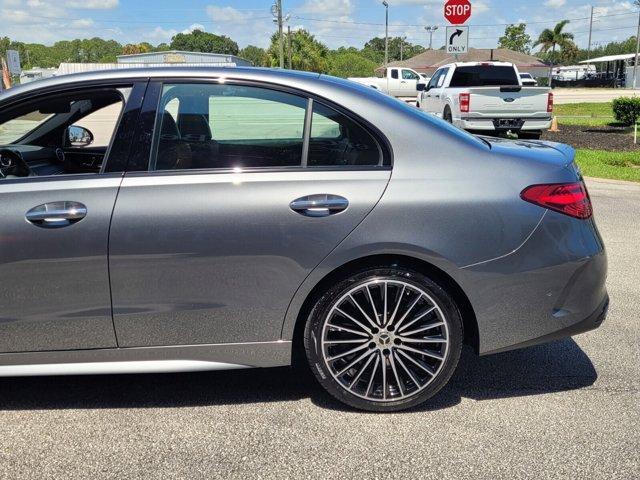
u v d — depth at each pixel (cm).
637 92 4325
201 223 301
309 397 348
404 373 327
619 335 431
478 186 311
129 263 302
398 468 282
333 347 324
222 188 305
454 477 276
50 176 311
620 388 356
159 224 301
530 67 4756
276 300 309
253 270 305
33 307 306
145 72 322
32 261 300
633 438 304
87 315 308
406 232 304
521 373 377
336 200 303
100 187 305
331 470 281
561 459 288
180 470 282
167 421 324
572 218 320
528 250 312
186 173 310
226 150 315
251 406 338
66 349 313
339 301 314
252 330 313
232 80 320
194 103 318
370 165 313
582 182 335
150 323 311
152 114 315
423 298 315
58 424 322
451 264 307
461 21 1341
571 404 338
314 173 310
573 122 2169
